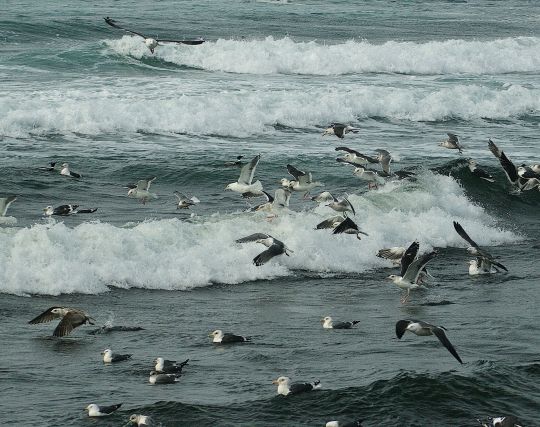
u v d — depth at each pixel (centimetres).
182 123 3956
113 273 2272
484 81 5456
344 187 3284
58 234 2333
